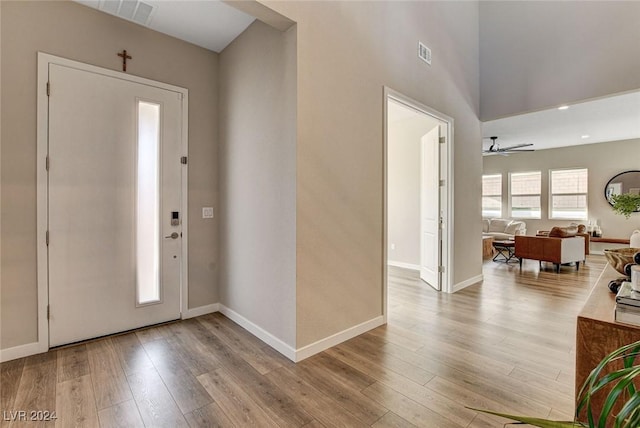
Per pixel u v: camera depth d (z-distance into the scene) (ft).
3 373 6.88
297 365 7.35
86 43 8.39
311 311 7.84
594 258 22.47
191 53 10.33
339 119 8.50
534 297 12.73
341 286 8.59
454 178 13.61
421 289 14.02
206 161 10.72
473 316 10.55
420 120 18.17
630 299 3.88
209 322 9.99
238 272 9.85
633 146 24.13
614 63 11.69
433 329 9.46
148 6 8.41
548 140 24.85
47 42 7.83
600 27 11.97
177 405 5.89
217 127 10.98
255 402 5.99
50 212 7.91
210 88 10.80
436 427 5.33
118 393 6.23
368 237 9.43
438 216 13.73
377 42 9.71
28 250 7.64
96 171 8.58
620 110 17.39
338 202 8.50
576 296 12.85
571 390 6.34
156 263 9.70
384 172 9.92
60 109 8.02
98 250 8.64
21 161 7.52
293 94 7.57
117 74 8.89
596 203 25.76
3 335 7.36
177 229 10.08
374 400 6.05
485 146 27.32
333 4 8.37
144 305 9.45
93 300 8.58
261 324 8.75
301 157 7.58
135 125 9.21
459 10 13.88
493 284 14.90
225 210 10.59
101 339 8.64
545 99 13.38
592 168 25.96
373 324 9.53
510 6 14.33
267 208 8.48
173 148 9.97
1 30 7.26
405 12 10.84
